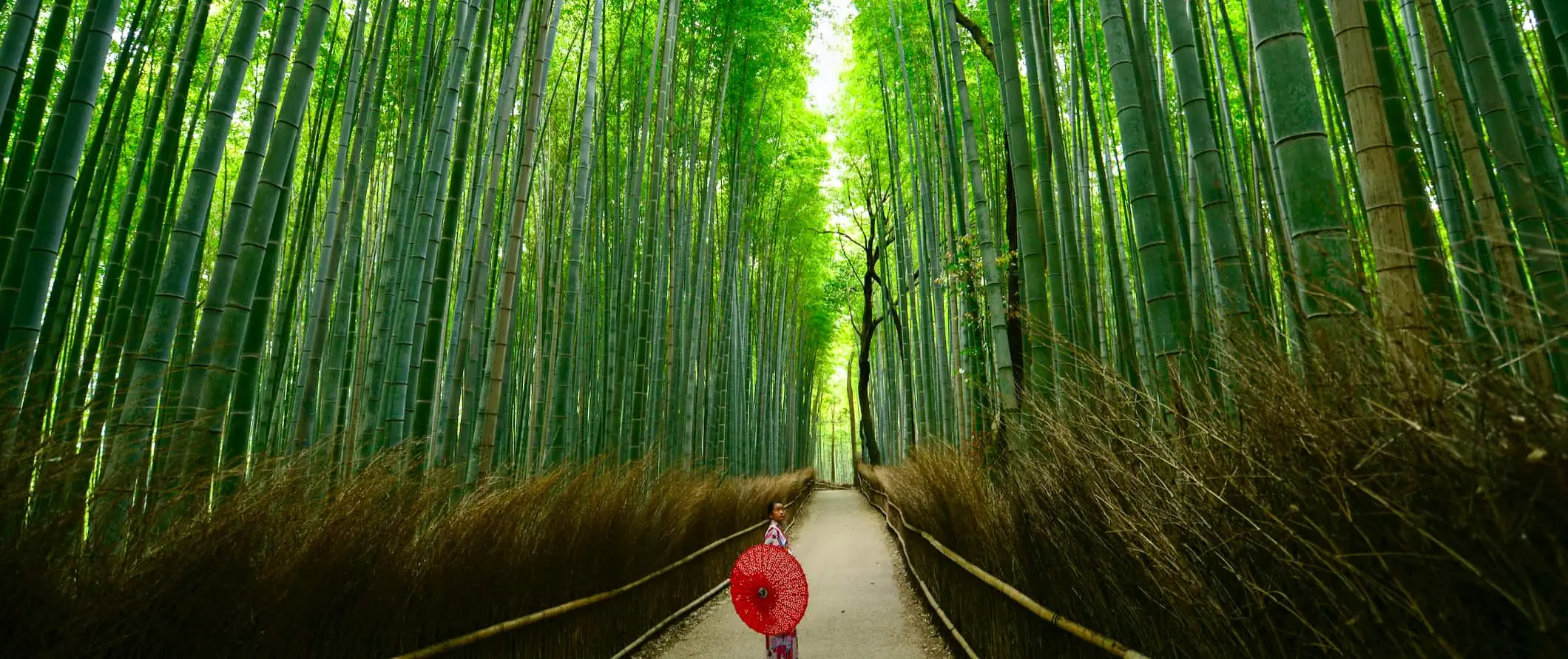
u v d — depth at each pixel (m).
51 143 2.86
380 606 2.16
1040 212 4.10
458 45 4.18
